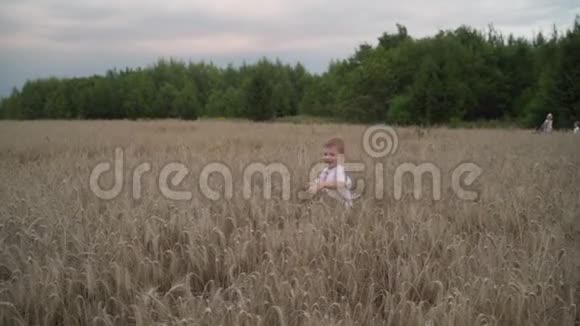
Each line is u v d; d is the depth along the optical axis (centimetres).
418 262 436
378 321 351
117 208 562
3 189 690
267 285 371
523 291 351
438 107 4912
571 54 4128
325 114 6606
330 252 444
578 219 551
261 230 491
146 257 416
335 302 364
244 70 10081
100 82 7581
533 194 670
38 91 8419
